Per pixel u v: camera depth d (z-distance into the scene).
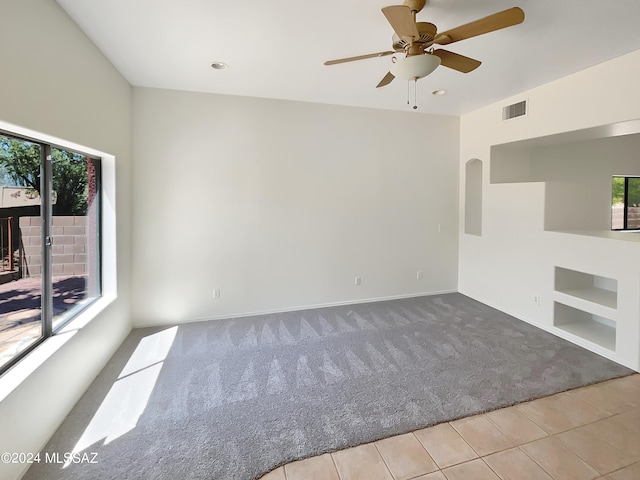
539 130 3.64
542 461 1.88
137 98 3.65
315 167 4.34
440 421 2.21
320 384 2.66
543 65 3.06
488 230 4.53
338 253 4.55
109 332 3.06
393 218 4.79
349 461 1.89
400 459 1.91
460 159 5.06
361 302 4.71
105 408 2.34
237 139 3.99
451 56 2.21
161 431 2.12
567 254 3.43
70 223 2.65
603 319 3.67
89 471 1.80
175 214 3.85
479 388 2.59
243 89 3.75
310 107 4.26
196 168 3.88
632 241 2.86
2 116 1.60
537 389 2.57
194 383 2.67
